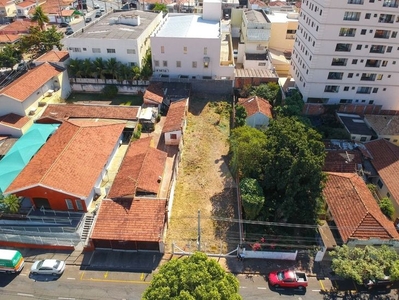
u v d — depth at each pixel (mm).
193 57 60031
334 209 35906
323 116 53344
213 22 71375
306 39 53469
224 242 34906
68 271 31969
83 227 35500
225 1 105812
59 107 51500
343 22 46844
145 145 44250
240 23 83375
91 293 30062
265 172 36219
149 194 37094
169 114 51062
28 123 48594
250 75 60406
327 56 49719
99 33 62000
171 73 61938
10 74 66125
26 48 68375
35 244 33906
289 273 31016
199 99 59438
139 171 38781
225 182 42406
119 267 32406
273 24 71938
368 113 53844
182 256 33406
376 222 33312
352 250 30906
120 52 58594
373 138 47750
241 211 37250
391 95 53094
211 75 61875
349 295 30516
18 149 42562
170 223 36688
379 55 49500
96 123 47156
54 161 37406
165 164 42938
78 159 39062
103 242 33500
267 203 37250
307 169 33281
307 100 53875
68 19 97125
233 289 21641
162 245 33094
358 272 29344
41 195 35719
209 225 36719
